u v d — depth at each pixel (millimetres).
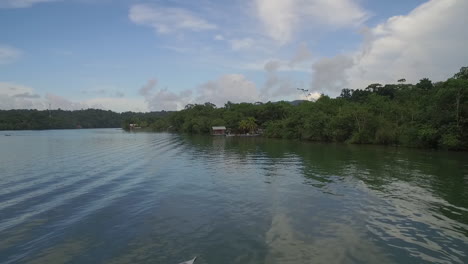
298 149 60750
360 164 37594
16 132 185375
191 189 24531
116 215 18047
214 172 32750
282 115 133250
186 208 19234
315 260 12055
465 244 13539
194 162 41562
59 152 57562
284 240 14039
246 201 20688
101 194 23266
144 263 12078
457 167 34500
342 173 31094
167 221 16859
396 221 16562
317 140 89000
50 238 14781
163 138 111375
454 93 52281
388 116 73438
